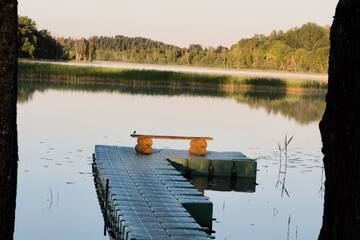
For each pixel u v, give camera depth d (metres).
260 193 18.36
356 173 3.27
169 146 27.52
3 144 3.76
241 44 122.75
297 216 15.52
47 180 18.28
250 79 62.97
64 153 23.30
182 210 12.78
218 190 18.92
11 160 3.81
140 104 45.47
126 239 10.80
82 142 26.45
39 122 32.66
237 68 113.81
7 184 3.80
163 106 45.12
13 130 3.81
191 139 21.09
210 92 60.47
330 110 3.46
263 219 15.11
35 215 14.28
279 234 13.73
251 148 27.48
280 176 21.02
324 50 100.31
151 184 15.61
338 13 3.40
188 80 61.38
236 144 28.53
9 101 3.75
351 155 3.30
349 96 3.31
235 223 14.62
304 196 17.95
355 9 3.28
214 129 33.78
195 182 20.06
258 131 34.09
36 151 23.36
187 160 20.09
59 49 97.25
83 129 30.83
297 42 117.69
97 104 43.91
